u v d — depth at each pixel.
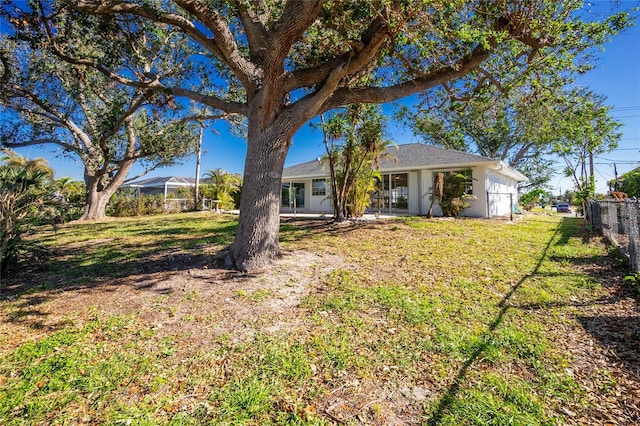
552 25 4.60
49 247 7.79
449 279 4.61
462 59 5.22
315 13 4.34
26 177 6.10
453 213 13.12
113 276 4.94
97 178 15.76
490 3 4.85
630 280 4.36
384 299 3.80
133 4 4.75
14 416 1.92
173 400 2.06
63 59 5.66
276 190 5.27
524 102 6.03
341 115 9.85
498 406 1.97
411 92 5.55
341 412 1.94
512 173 16.19
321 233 9.01
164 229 11.11
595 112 5.78
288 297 3.90
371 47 4.71
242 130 14.12
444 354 2.60
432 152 16.25
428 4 3.99
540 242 7.50
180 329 3.07
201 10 4.43
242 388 2.16
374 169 12.51
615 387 2.17
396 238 8.00
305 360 2.50
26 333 3.04
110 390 2.17
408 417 1.90
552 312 3.43
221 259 5.29
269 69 4.72
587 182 11.00
